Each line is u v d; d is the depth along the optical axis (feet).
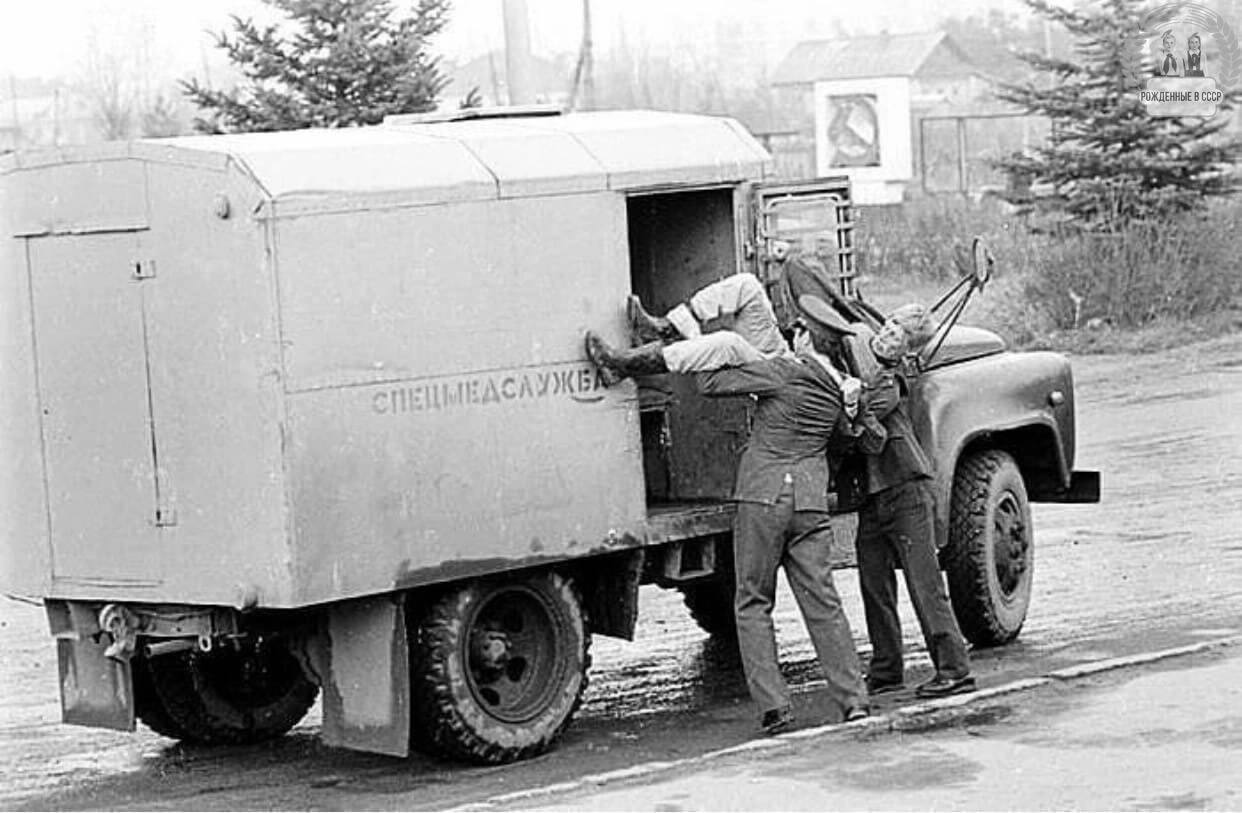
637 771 35.63
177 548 36.40
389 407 36.04
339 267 35.58
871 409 40.19
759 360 38.93
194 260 35.70
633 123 40.98
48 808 36.32
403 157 36.86
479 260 37.27
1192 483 66.85
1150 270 107.55
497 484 37.40
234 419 35.42
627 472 39.27
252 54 80.18
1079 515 62.23
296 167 35.45
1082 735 36.35
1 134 163.22
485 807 33.55
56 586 38.27
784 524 38.83
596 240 38.96
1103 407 86.02
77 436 37.65
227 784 37.73
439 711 36.99
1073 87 115.34
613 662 47.14
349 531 35.58
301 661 37.50
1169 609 49.03
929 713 38.81
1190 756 34.37
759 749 36.83
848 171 153.58
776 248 42.47
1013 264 115.34
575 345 38.55
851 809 32.32
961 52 273.13
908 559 41.04
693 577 41.22
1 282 38.73
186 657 40.55
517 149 38.37
